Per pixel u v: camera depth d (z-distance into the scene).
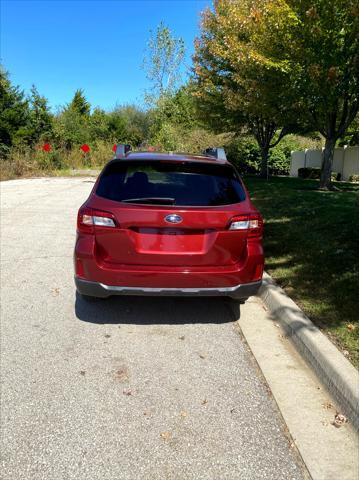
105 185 4.00
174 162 4.09
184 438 2.67
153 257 3.84
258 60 12.79
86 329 4.20
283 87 13.07
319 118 14.46
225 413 2.93
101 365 3.53
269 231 7.69
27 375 3.35
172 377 3.36
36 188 17.00
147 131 42.00
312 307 4.36
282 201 11.12
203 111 21.72
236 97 16.52
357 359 3.29
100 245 3.87
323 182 14.66
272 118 15.46
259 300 5.00
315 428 2.77
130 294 3.94
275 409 2.98
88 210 3.88
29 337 4.01
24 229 8.80
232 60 15.53
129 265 3.87
